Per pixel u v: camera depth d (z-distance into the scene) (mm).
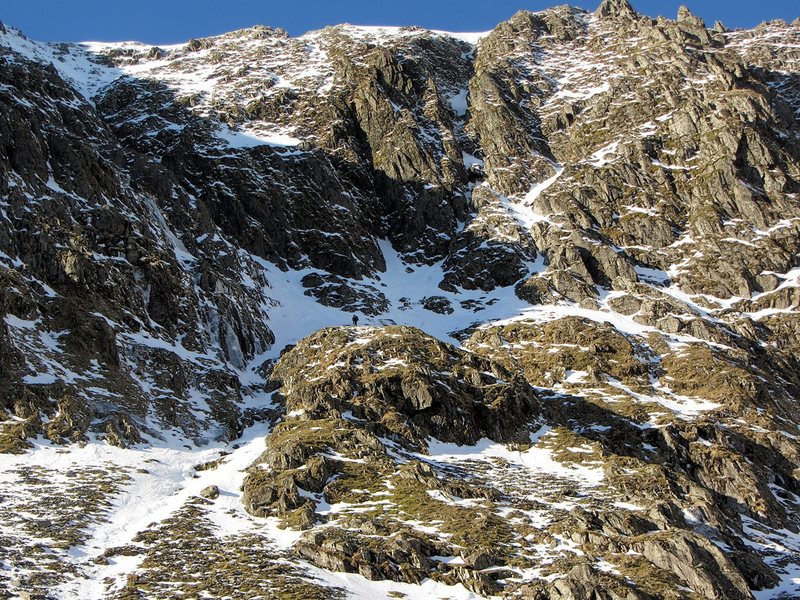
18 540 54250
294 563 55406
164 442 77562
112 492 64312
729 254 129375
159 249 103750
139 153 136875
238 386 93062
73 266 89375
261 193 138500
